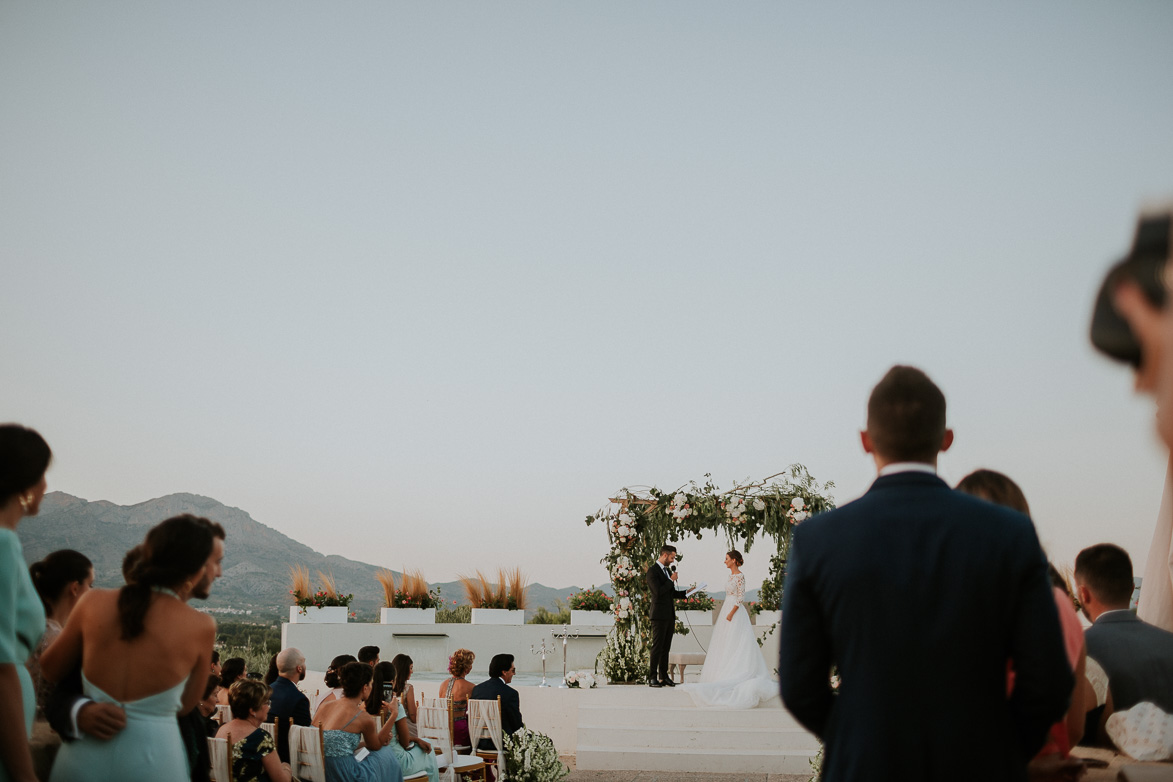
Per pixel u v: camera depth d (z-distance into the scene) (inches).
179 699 136.5
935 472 89.7
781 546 532.1
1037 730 80.3
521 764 335.9
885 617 81.8
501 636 684.7
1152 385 23.1
